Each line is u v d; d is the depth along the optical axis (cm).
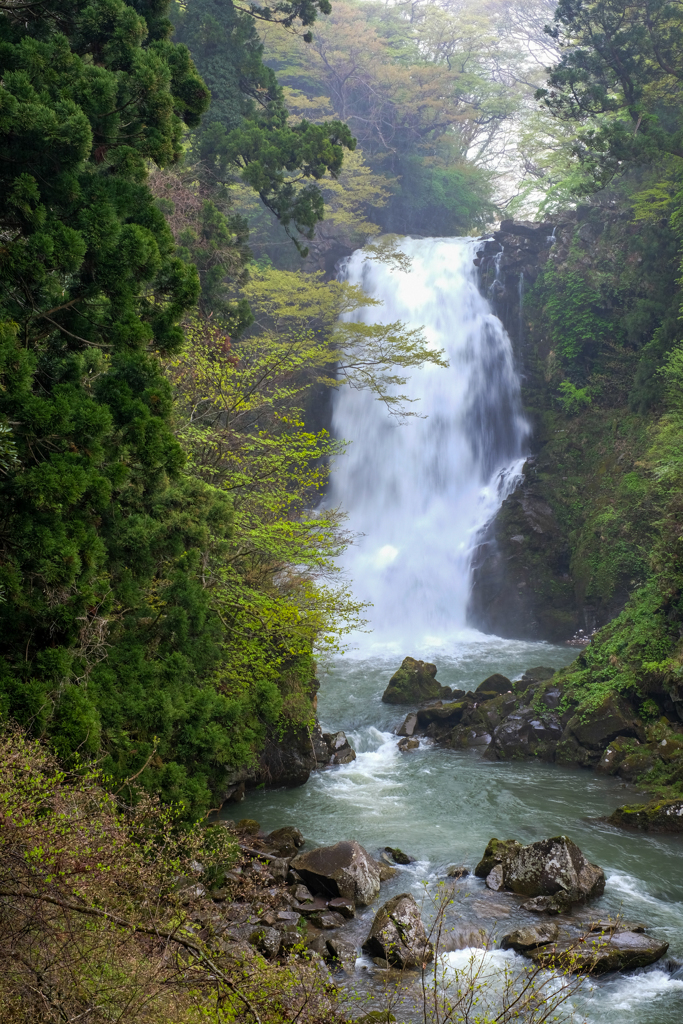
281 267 4072
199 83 1303
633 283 3453
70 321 1018
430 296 3991
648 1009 905
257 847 1272
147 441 966
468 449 3759
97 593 920
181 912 649
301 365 2091
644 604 2053
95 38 1117
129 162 1102
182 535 1077
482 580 3262
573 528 3195
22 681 846
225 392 1612
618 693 1858
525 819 1495
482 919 1092
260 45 2589
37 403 847
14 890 554
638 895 1188
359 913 1111
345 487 3916
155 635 1088
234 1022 588
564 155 3919
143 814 801
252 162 2255
